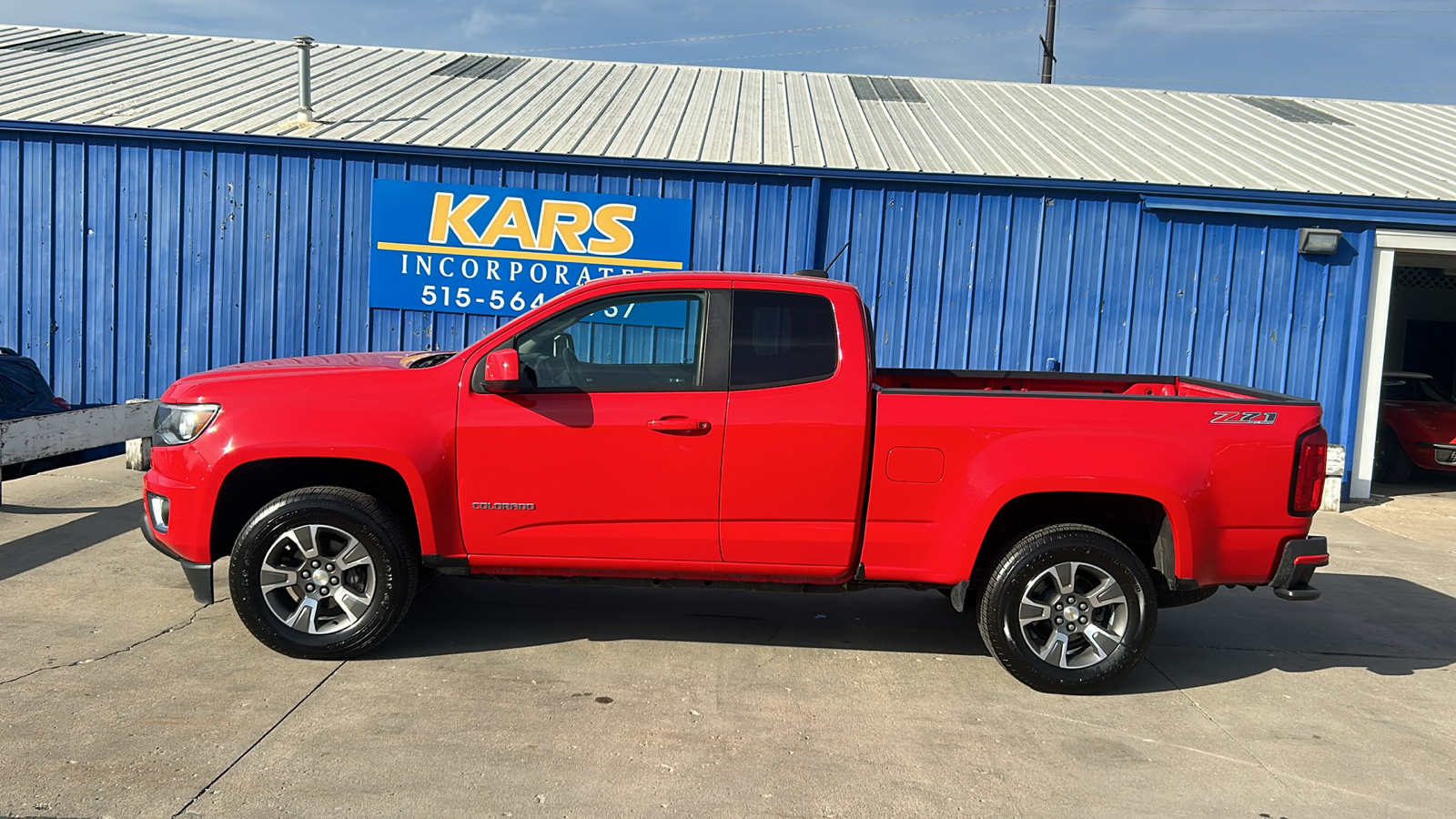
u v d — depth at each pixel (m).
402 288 9.97
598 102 12.43
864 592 6.16
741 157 10.09
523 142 10.19
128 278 9.95
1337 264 10.00
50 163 9.82
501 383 4.36
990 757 3.87
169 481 4.53
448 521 4.53
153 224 9.89
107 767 3.45
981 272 9.97
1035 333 10.03
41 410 8.53
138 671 4.35
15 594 5.39
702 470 4.49
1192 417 4.47
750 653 4.95
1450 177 10.62
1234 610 6.09
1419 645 5.49
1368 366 10.08
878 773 3.69
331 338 10.03
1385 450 11.71
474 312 10.02
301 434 4.41
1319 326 10.04
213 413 4.48
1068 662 4.55
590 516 4.53
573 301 4.62
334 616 4.59
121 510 7.44
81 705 3.96
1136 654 4.49
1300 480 4.46
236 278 9.95
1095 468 4.39
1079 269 9.96
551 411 4.49
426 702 4.14
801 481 4.50
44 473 8.74
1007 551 4.54
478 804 3.32
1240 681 4.85
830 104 13.20
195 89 11.66
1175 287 9.99
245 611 4.43
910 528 4.54
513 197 9.87
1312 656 5.26
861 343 4.57
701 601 5.82
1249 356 10.07
